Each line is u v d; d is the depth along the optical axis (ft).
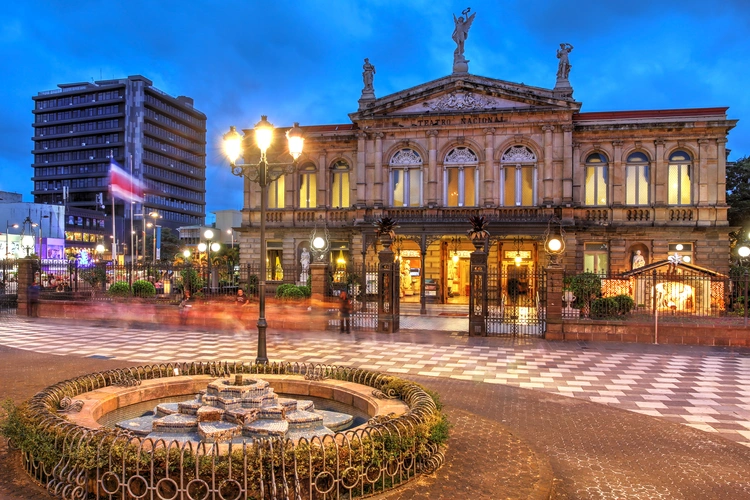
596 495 24.11
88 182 398.83
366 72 124.16
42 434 22.15
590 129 115.96
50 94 405.80
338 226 126.52
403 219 117.91
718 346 66.03
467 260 123.75
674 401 40.65
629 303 73.10
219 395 26.61
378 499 21.59
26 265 92.53
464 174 120.06
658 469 27.14
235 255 213.25
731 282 76.33
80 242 335.06
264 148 43.75
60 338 68.33
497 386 44.80
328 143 127.54
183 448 20.03
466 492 22.36
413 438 23.62
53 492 21.04
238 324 79.97
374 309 87.97
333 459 21.13
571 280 90.84
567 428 33.50
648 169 116.26
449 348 64.03
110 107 397.39
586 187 118.52
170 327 79.87
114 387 31.17
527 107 115.55
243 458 19.99
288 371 35.78
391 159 122.11
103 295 95.14
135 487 20.42
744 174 139.74
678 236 114.01
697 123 112.27
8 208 267.59
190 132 450.71
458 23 120.16
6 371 47.21
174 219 431.43
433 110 119.96
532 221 112.27
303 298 88.22
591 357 58.54
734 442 31.42
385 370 51.19
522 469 25.03
